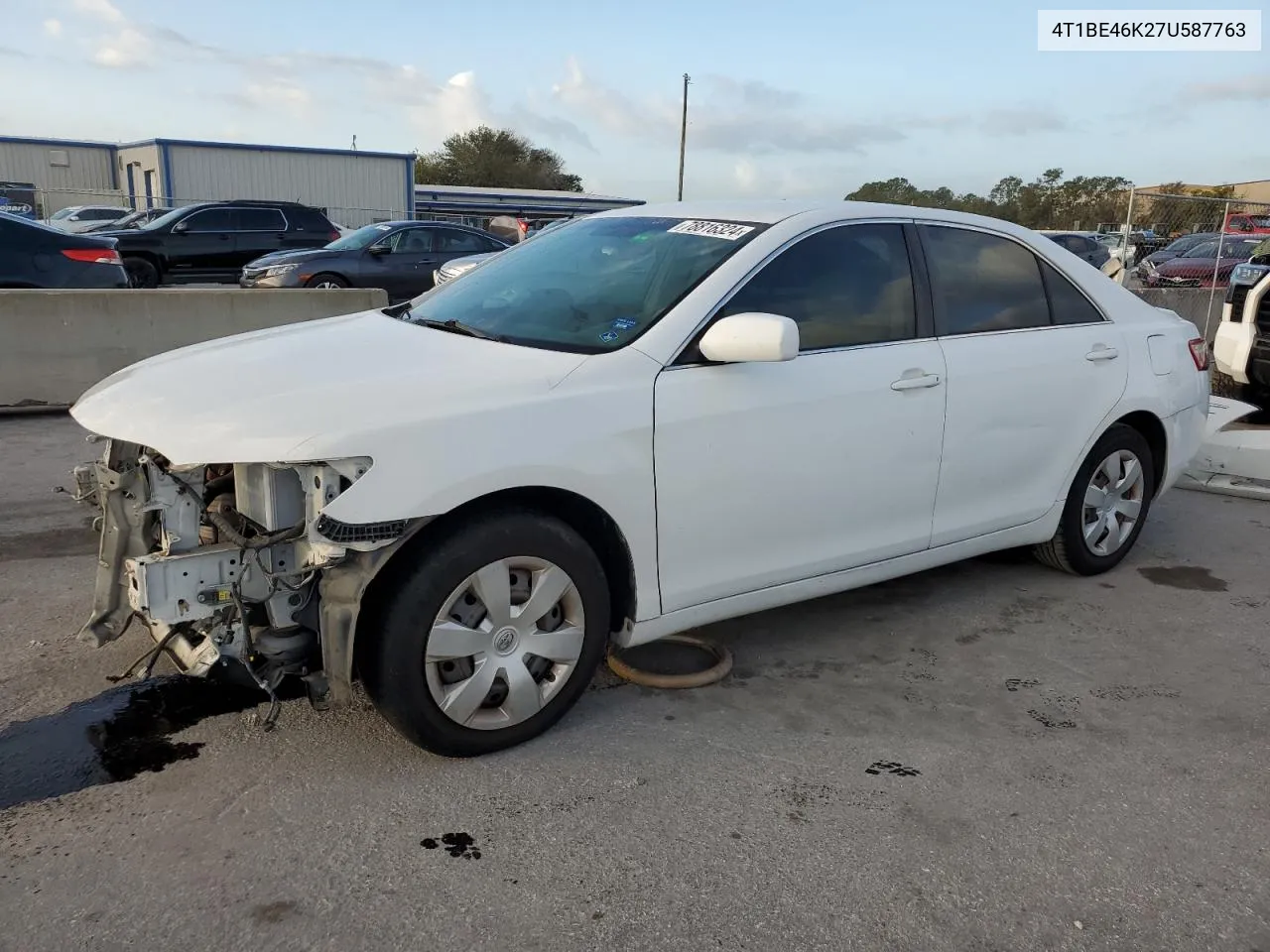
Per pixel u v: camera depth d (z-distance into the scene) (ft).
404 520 8.98
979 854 9.02
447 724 9.86
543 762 10.29
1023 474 14.37
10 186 102.47
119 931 7.69
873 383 12.19
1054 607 15.02
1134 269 48.26
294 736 10.62
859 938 7.92
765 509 11.50
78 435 24.62
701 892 8.39
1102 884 8.67
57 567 15.37
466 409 9.46
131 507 9.73
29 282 31.35
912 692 12.18
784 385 11.43
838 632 13.96
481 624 9.89
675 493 10.74
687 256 11.87
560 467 9.81
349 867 8.54
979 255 14.07
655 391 10.52
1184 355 16.63
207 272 59.11
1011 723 11.48
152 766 10.00
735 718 11.39
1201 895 8.55
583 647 10.59
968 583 15.96
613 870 8.63
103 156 136.67
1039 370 14.15
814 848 9.02
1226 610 15.06
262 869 8.48
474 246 53.06
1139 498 16.33
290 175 122.93
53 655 12.28
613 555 10.86
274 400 9.34
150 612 9.02
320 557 8.98
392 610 9.35
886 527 12.82
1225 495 21.71
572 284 12.17
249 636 9.43
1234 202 44.32
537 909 8.11
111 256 33.04
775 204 12.87
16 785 9.60
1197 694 12.32
